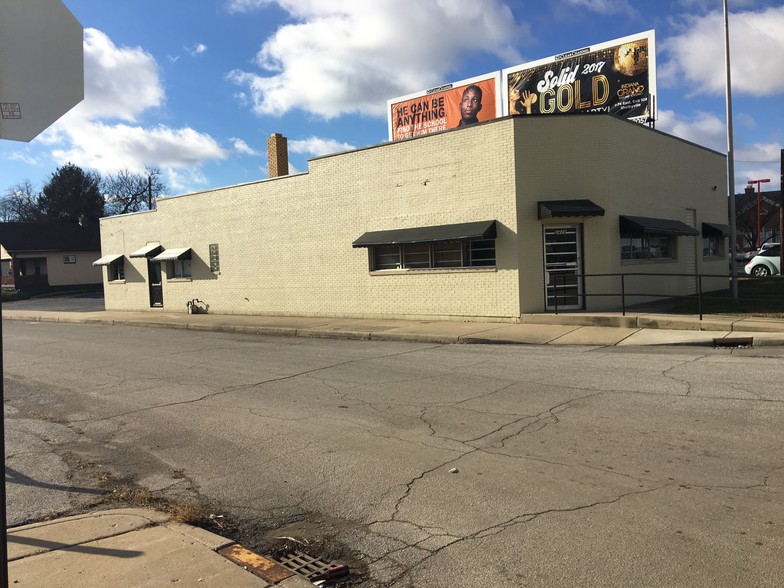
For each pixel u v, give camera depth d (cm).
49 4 324
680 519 406
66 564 365
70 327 2169
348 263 1862
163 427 717
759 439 562
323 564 375
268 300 2108
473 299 1589
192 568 359
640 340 1193
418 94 2375
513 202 1504
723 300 1767
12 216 8219
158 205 2512
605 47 1941
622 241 1656
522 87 2119
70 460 606
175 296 2459
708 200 2172
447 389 848
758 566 343
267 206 2084
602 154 1534
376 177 1770
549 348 1191
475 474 512
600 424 636
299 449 609
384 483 506
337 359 1170
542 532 399
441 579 349
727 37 1745
